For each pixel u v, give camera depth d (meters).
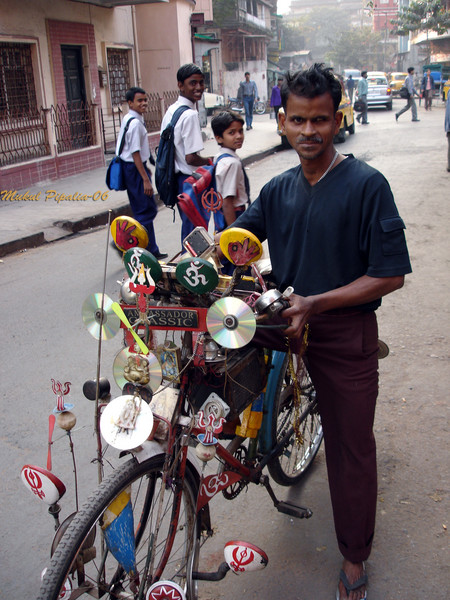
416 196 8.65
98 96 13.24
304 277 2.07
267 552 2.48
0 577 2.40
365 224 1.93
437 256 6.06
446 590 2.26
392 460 3.01
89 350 4.34
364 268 2.02
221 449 2.07
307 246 2.02
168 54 16.69
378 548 2.47
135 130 5.86
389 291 1.95
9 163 10.38
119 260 6.52
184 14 17.00
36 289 5.66
